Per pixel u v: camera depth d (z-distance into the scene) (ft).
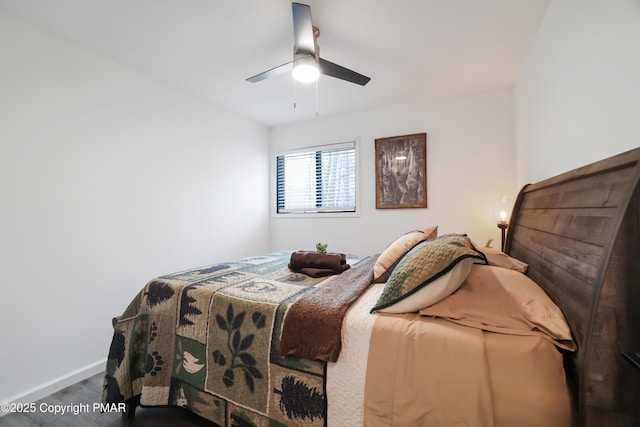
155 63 7.34
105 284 6.95
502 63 7.36
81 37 6.21
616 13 3.20
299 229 12.22
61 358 6.12
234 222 11.00
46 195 5.95
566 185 3.92
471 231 9.24
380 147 10.49
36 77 5.80
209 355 4.40
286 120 12.00
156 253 8.17
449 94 9.30
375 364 3.25
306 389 3.60
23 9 5.31
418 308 3.59
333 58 7.11
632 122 2.95
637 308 2.28
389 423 3.03
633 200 2.32
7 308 5.42
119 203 7.27
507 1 5.20
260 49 6.73
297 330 3.74
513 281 3.67
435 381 2.93
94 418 4.99
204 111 9.76
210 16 5.56
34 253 5.78
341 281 5.22
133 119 7.61
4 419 5.04
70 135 6.34
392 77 8.12
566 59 4.58
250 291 4.73
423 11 5.42
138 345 4.95
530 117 6.81
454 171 9.45
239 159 11.28
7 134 5.42
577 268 2.97
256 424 3.92
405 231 10.21
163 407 5.08
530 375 2.73
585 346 2.49
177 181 8.82
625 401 2.30
